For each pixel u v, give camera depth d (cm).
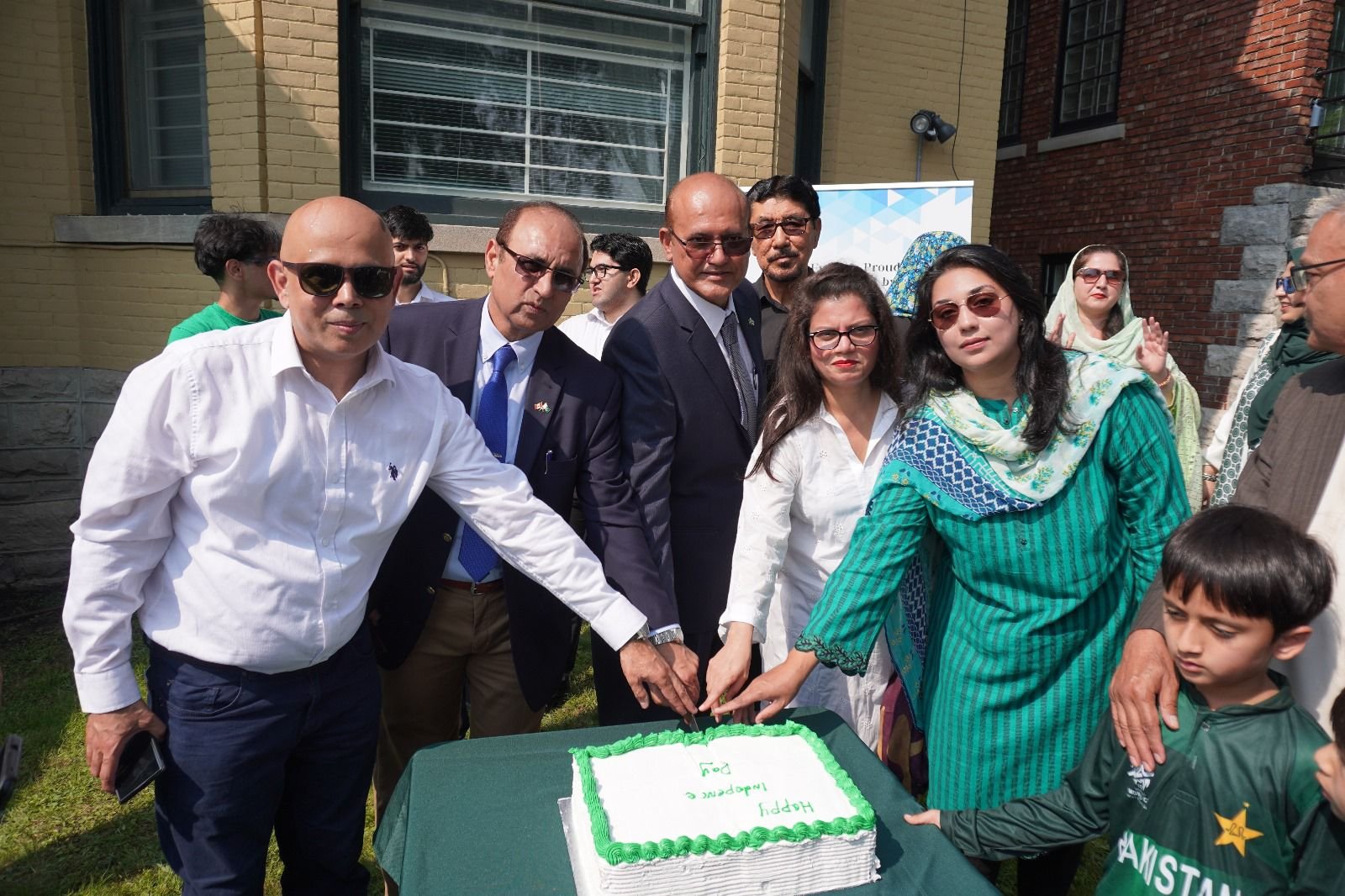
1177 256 789
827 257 509
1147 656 157
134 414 160
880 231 501
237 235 332
